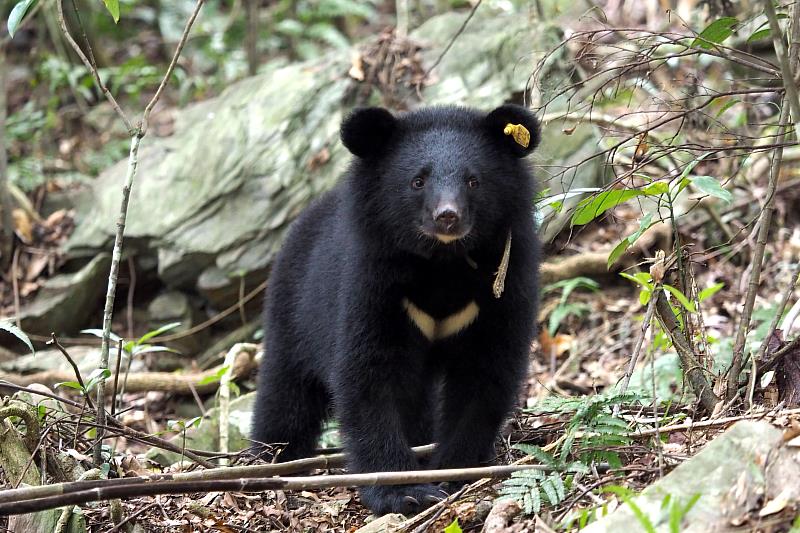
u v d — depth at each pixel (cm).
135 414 1412
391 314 935
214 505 880
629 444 812
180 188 1698
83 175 1870
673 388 1218
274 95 1748
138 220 1675
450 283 934
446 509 789
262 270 1593
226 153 1697
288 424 1119
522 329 939
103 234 1684
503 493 784
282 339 1121
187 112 1870
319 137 1666
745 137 895
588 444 819
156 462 1028
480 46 1689
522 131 915
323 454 1152
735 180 1582
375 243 933
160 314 1642
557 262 1543
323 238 1067
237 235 1612
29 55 2245
